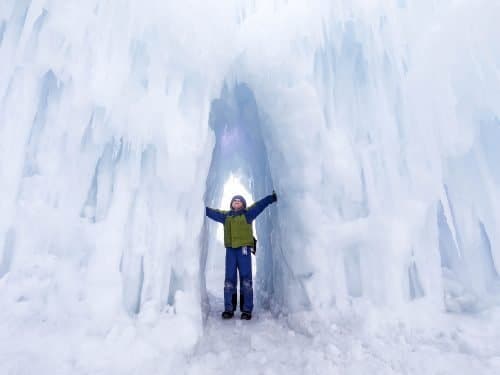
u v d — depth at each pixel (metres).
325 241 2.84
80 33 2.40
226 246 3.52
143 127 2.55
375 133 2.98
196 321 2.39
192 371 1.78
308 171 3.10
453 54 2.70
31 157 2.31
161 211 2.57
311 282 2.81
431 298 2.44
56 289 2.02
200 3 3.10
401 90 2.95
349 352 1.96
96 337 1.86
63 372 1.52
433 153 2.68
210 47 3.20
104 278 2.15
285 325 2.89
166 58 2.76
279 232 3.75
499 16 2.59
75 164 2.35
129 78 2.58
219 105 4.16
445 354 1.80
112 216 2.39
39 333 1.76
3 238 2.05
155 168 2.64
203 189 3.07
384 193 2.81
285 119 3.38
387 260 2.57
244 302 3.32
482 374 1.57
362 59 3.24
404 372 1.64
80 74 2.39
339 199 2.95
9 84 2.30
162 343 1.96
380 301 2.51
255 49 3.75
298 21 3.42
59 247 2.18
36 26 2.39
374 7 3.07
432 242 2.60
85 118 2.38
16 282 1.95
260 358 2.05
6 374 1.41
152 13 2.69
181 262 2.65
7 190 2.13
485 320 2.15
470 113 2.67
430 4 2.96
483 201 2.59
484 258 2.55
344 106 3.20
